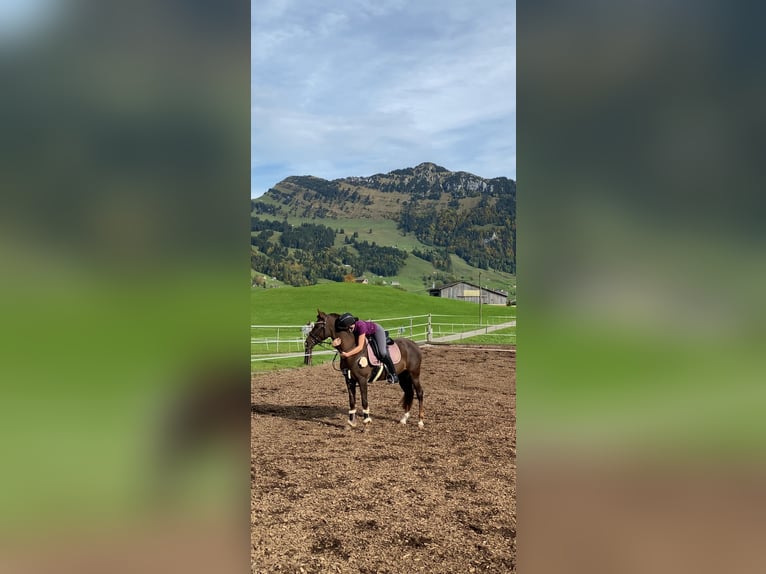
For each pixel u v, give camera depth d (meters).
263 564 3.75
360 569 3.71
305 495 5.32
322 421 9.02
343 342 8.30
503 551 4.07
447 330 37.41
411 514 4.81
